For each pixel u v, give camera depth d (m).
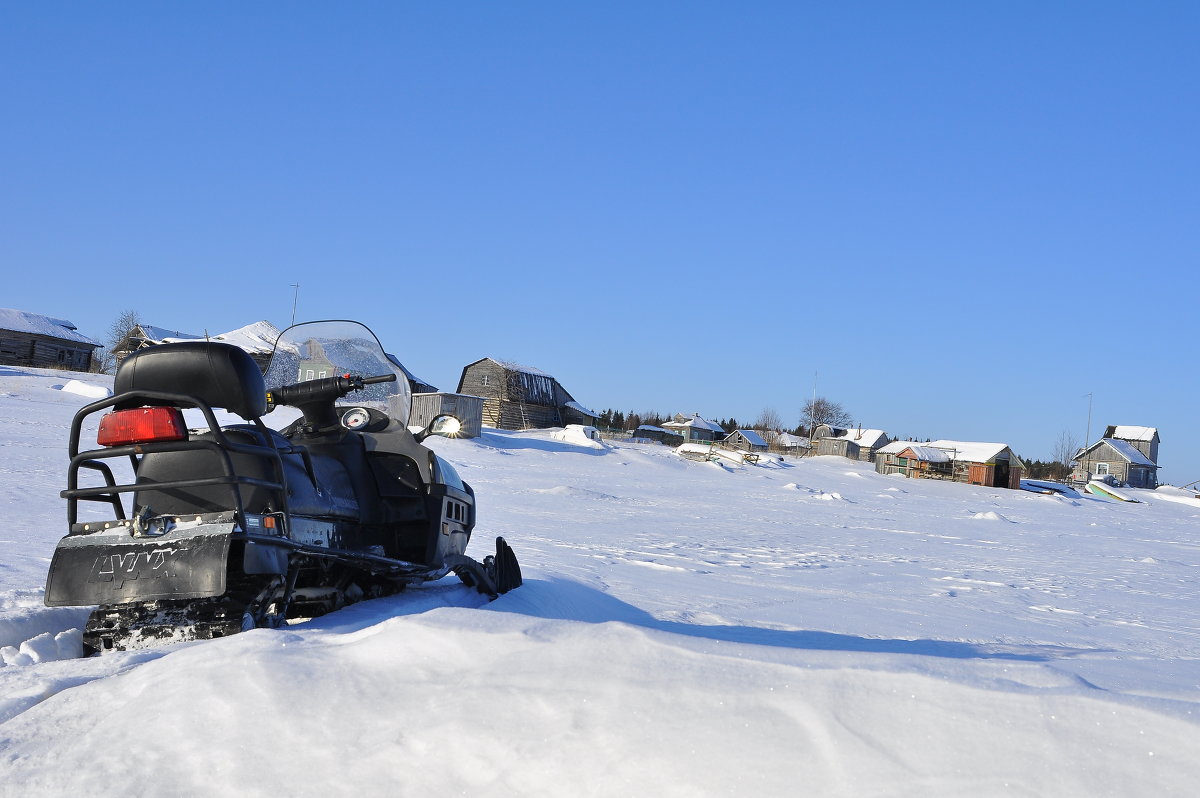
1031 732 1.92
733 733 2.04
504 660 2.50
